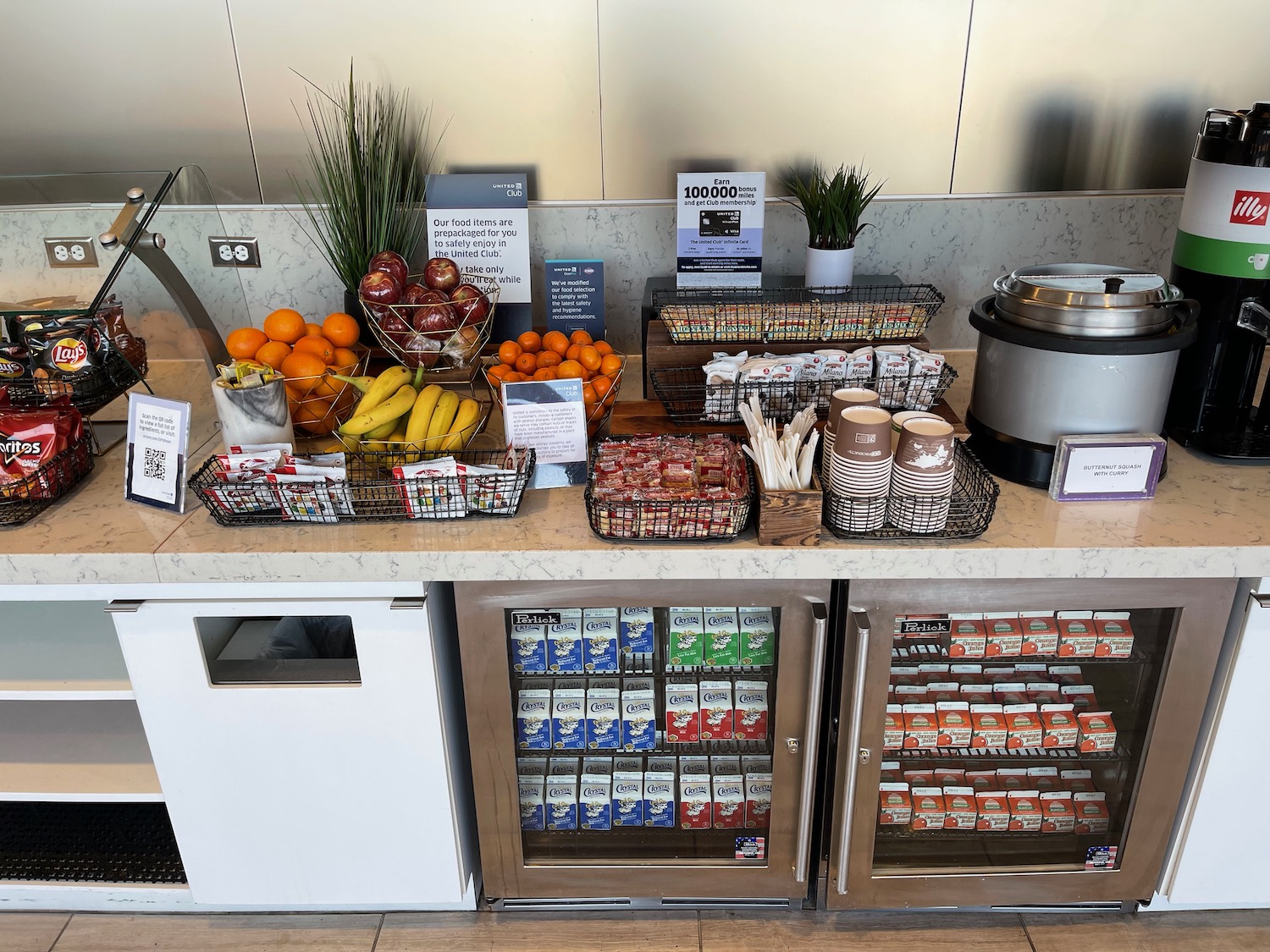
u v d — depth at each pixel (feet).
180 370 6.37
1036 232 7.41
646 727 5.96
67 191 5.93
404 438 5.76
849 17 6.77
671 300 6.57
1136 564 5.03
